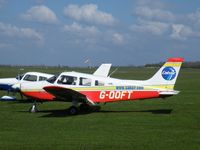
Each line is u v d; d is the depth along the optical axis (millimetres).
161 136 10664
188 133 11156
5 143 9602
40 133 11070
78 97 15500
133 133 11133
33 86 16172
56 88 14828
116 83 16156
